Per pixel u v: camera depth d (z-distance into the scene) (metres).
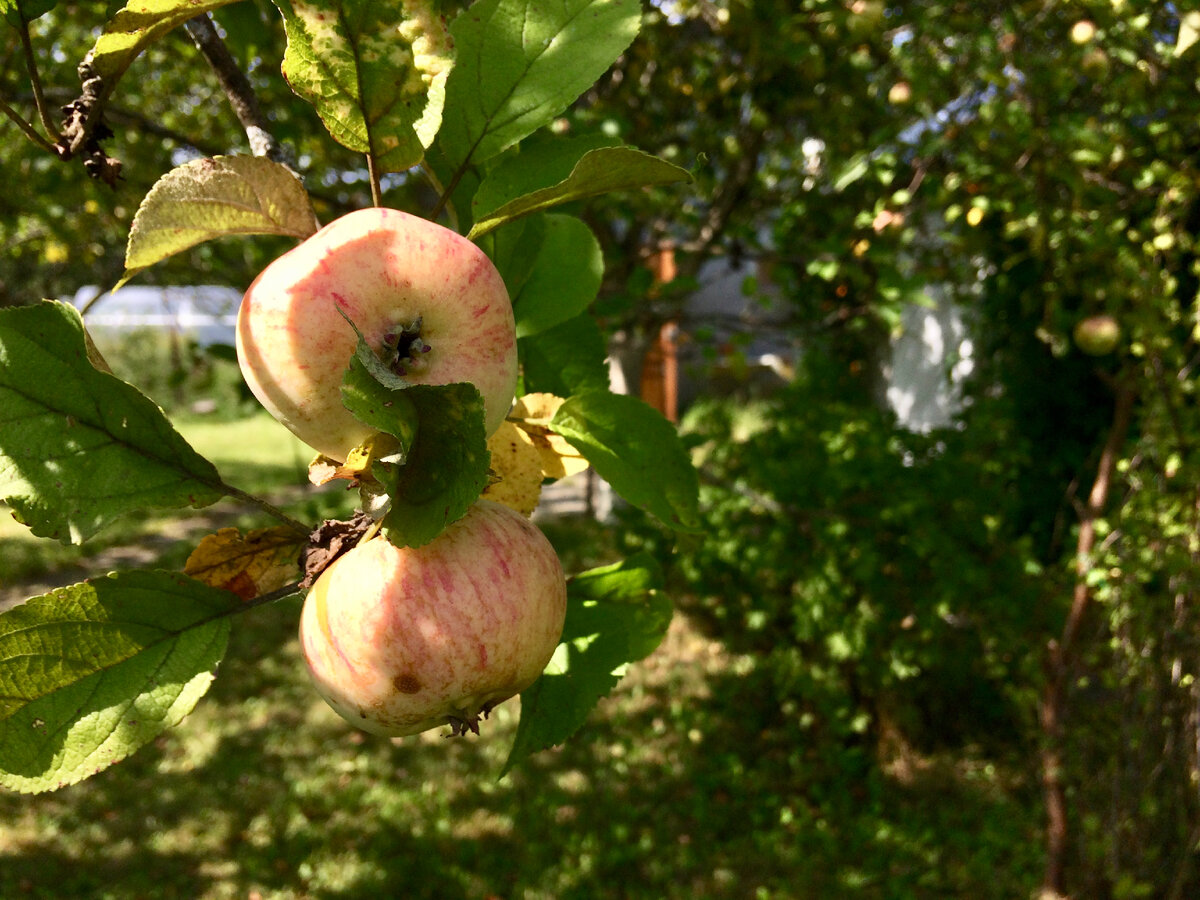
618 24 0.92
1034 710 4.66
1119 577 3.63
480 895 4.53
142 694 0.75
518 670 0.80
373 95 0.77
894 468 5.32
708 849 4.92
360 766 5.66
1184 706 3.50
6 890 4.46
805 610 5.12
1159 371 3.57
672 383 14.69
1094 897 3.75
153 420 0.76
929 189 4.62
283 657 7.29
